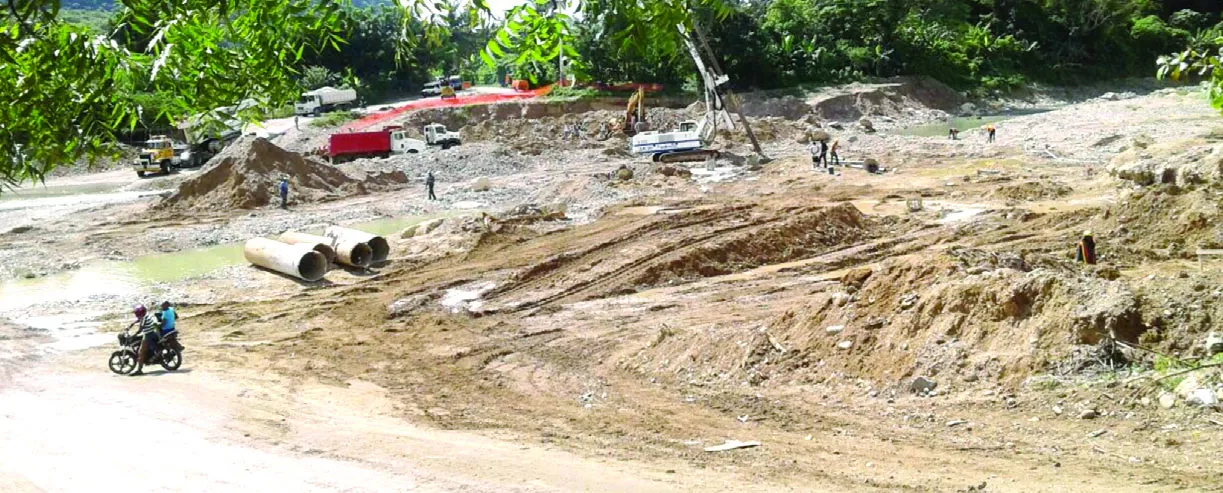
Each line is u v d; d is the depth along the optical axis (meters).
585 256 31.67
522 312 25.98
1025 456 12.54
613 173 52.19
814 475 12.35
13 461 14.69
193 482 13.43
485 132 77.75
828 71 104.44
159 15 4.55
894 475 12.17
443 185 55.91
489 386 18.83
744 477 12.44
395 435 15.40
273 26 4.77
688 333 19.67
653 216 38.06
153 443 15.45
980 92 109.56
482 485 12.68
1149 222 28.19
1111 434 12.99
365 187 53.81
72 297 30.55
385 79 95.62
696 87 94.31
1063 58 122.19
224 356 22.45
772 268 29.88
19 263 36.38
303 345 23.42
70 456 14.84
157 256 37.62
